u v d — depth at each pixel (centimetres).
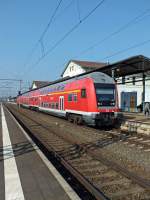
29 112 4656
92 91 2127
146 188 756
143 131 1941
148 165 1037
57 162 1087
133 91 4562
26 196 637
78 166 1038
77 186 801
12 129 1902
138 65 2683
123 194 731
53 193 655
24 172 826
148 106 3012
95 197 703
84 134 1878
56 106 3031
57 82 3284
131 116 2853
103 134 1836
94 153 1207
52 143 1550
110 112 2144
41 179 759
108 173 936
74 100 2417
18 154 1066
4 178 769
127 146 1414
